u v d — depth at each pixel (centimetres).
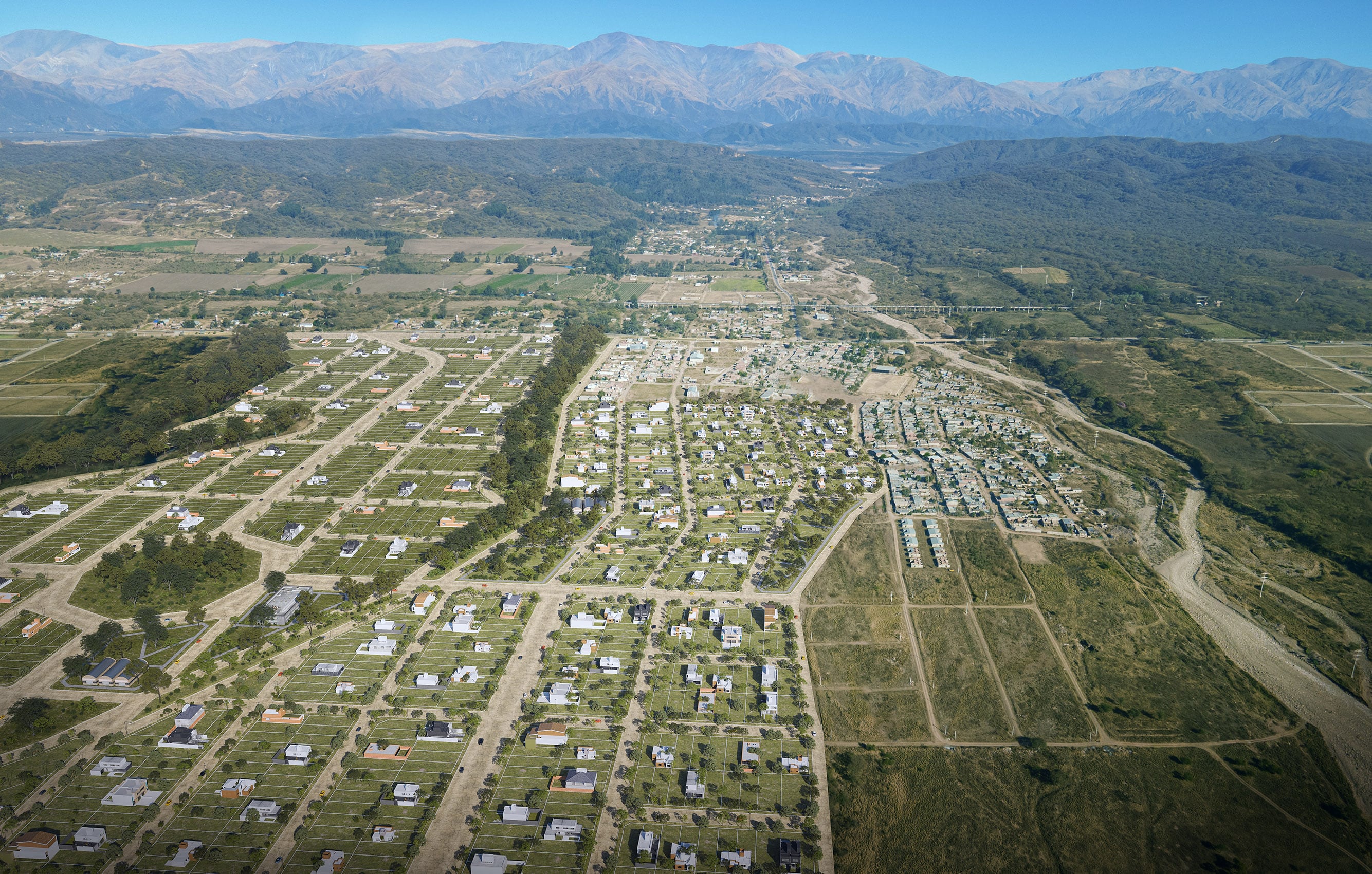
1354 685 18862
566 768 16025
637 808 15088
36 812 14688
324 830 14538
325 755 16212
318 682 18250
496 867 13800
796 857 14038
